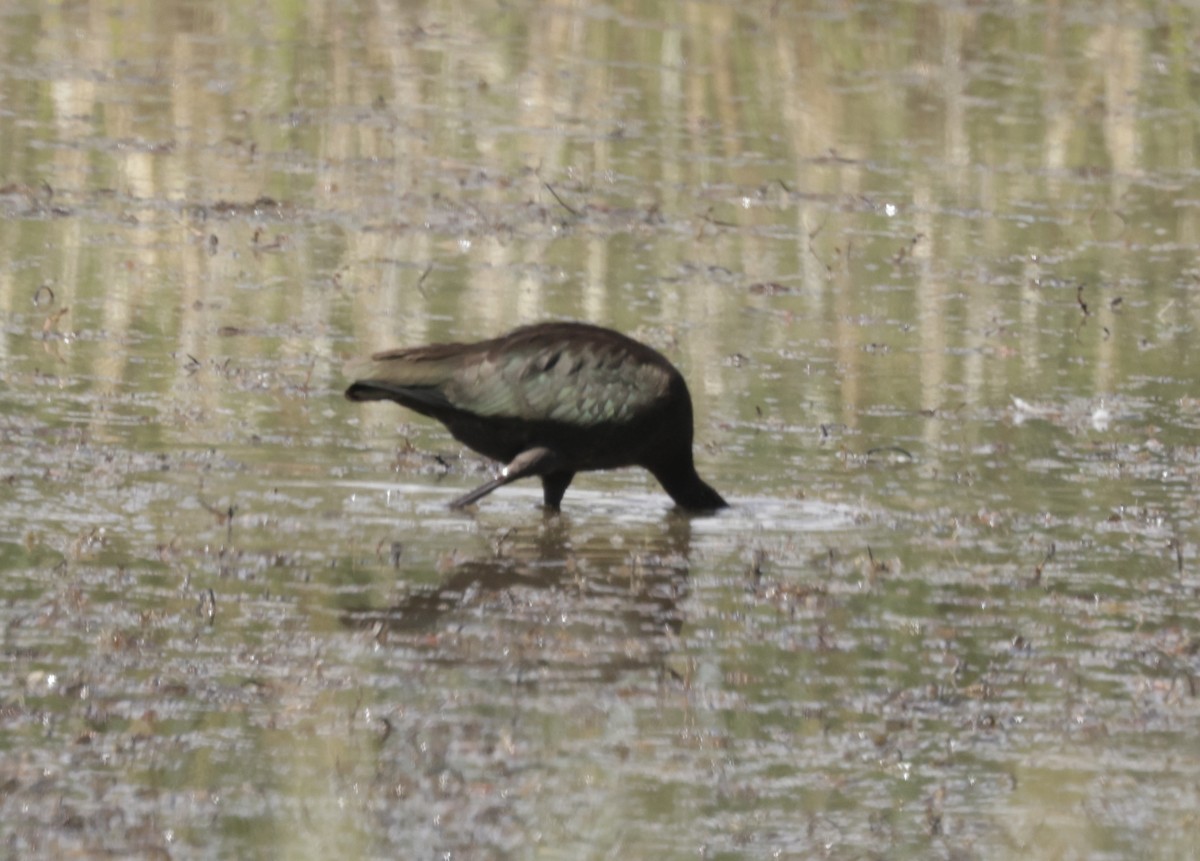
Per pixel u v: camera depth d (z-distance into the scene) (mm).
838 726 16922
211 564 19734
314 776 15383
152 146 38500
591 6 53312
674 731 16625
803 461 24812
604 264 33531
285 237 33562
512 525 21969
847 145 43156
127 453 23109
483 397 21969
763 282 33156
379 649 17875
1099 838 15172
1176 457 25547
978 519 22703
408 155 39531
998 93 48281
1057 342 31000
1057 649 18828
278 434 24359
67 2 49594
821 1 55062
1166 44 53219
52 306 29062
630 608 19344
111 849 14047
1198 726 17281
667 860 14469
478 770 15648
